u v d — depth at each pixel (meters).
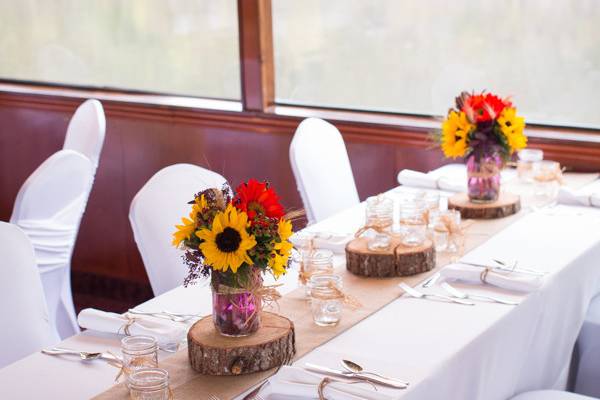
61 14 5.31
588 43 3.96
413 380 2.04
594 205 3.58
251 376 2.04
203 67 4.92
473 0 4.16
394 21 4.36
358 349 2.22
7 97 5.50
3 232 2.58
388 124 4.34
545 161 3.73
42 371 2.15
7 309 2.52
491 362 2.40
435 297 2.56
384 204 2.78
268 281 2.75
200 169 3.24
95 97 5.19
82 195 3.72
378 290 2.63
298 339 2.26
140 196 3.07
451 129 3.36
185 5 4.87
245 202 2.06
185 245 2.08
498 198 3.49
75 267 5.49
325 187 3.95
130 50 5.13
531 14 4.05
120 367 2.15
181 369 2.09
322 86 4.62
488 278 2.67
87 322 2.36
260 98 4.67
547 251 3.01
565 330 2.95
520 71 4.14
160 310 2.53
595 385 3.15
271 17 4.63
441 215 2.94
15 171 5.64
